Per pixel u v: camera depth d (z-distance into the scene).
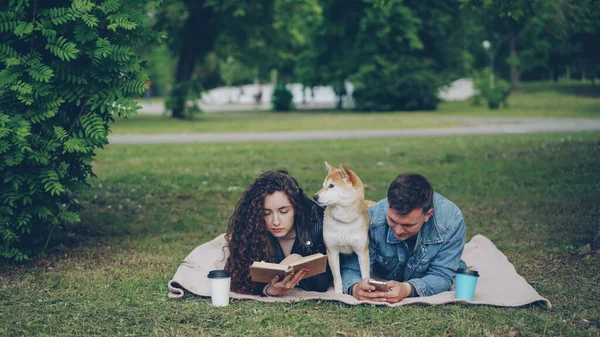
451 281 4.95
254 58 33.41
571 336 4.10
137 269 5.94
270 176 4.99
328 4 35.31
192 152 15.32
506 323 4.34
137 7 6.32
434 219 4.88
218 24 29.30
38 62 5.74
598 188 9.50
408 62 36.47
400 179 4.52
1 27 5.72
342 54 38.06
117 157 14.29
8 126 5.62
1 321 4.46
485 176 10.93
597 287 5.21
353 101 39.97
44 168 5.95
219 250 6.08
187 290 5.08
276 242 5.11
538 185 9.98
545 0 9.66
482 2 9.48
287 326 4.33
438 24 36.44
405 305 4.68
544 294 5.04
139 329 4.30
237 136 20.08
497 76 53.25
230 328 4.32
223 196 9.78
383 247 5.04
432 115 31.61
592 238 6.54
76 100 6.05
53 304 4.86
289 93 40.97
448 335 4.17
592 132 18.06
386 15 33.41
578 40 12.80
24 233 6.34
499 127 21.83
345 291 4.95
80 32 5.91
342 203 4.68
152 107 44.53
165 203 9.23
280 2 28.03
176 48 30.09
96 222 7.93
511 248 6.60
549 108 34.12
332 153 14.80
